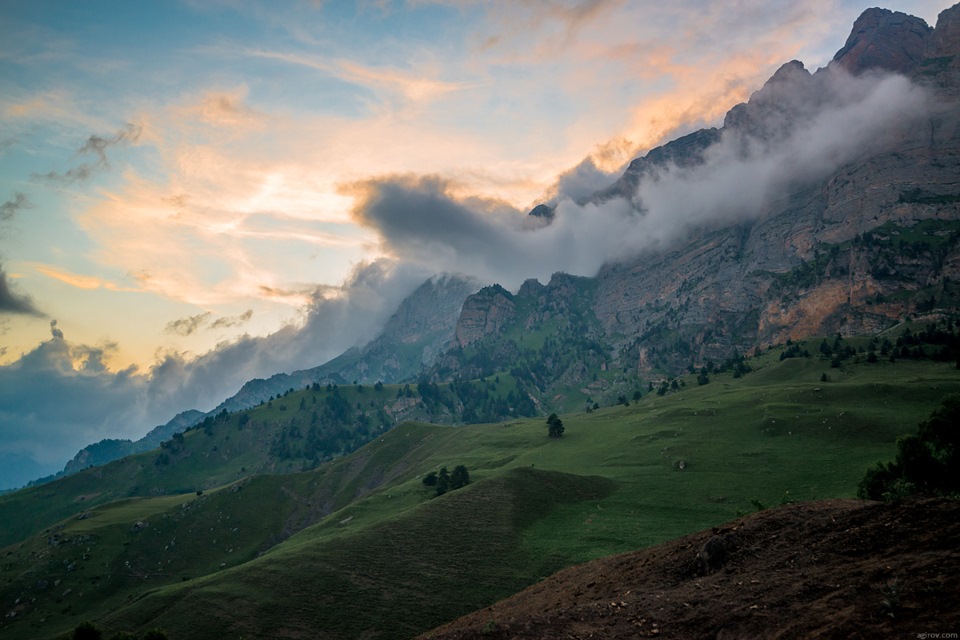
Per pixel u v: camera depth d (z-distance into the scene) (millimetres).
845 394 157750
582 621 29188
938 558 22641
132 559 174250
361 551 96312
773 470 116688
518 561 87188
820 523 30797
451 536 98125
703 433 153875
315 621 80812
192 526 198875
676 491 112812
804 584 25281
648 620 27516
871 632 19703
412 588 84562
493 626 29797
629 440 165750
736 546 32125
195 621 85938
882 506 29547
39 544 179125
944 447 60906
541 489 115875
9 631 138375
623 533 91250
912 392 148875
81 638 66438
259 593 89750
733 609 25578
